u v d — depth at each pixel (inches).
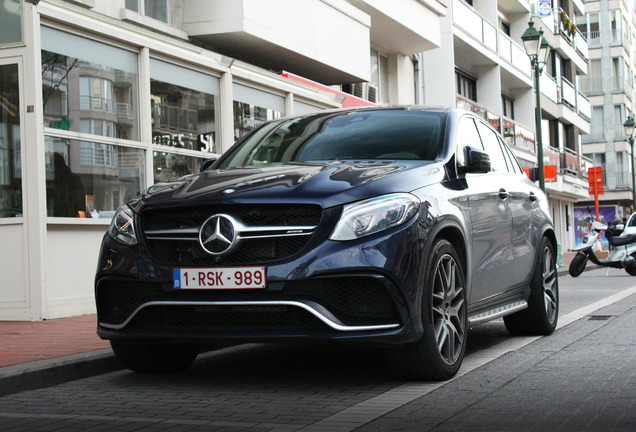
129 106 396.2
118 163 385.7
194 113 445.4
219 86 467.8
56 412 188.2
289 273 189.9
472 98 1254.3
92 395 208.2
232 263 194.9
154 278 201.2
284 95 537.3
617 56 2425.0
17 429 171.0
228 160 257.4
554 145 1674.5
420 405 182.9
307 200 193.9
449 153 236.8
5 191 341.4
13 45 337.4
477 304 241.9
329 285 190.4
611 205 2436.0
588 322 339.3
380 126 251.1
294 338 190.9
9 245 337.7
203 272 195.8
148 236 207.8
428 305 200.5
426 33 855.7
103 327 213.2
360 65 688.4
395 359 205.0
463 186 232.7
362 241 191.3
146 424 173.0
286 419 173.9
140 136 400.8
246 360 258.5
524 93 1455.5
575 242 2026.3
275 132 266.8
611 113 2415.1
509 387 200.7
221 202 197.9
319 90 579.8
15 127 340.5
